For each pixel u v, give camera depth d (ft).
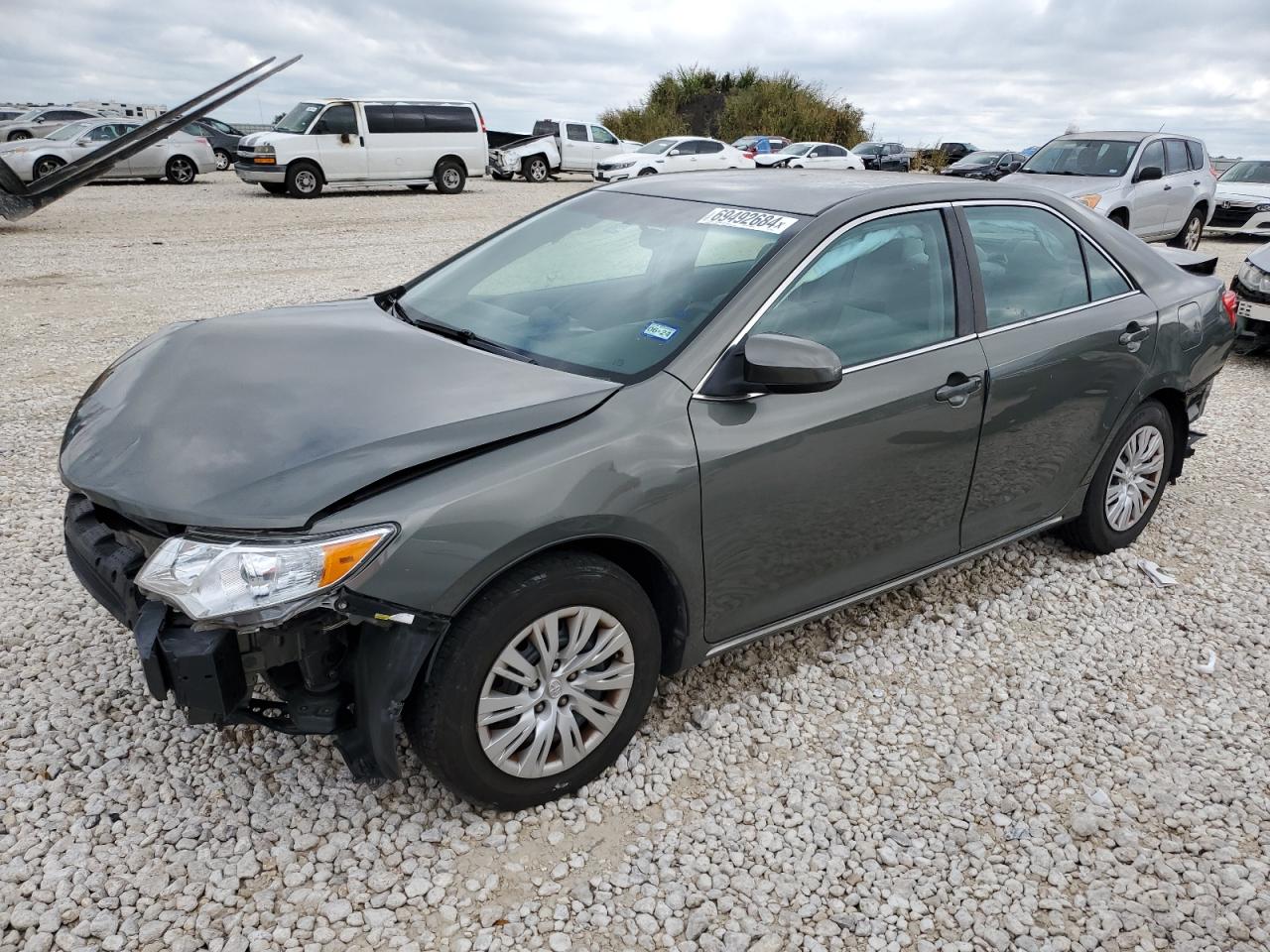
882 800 9.33
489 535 7.60
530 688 8.35
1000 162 80.53
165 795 8.77
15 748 9.32
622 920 7.80
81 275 35.60
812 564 10.14
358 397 8.60
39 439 17.71
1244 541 15.35
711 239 10.48
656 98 125.70
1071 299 12.49
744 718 10.43
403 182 71.31
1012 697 11.09
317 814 8.67
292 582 7.10
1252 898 8.31
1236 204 55.11
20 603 11.93
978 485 11.51
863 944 7.74
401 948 7.40
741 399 9.12
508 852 8.39
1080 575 13.96
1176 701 11.14
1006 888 8.36
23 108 112.98
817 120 114.83
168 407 8.71
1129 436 13.56
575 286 10.70
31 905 7.54
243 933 7.43
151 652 7.30
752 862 8.48
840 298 10.12
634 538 8.48
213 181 80.53
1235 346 27.68
